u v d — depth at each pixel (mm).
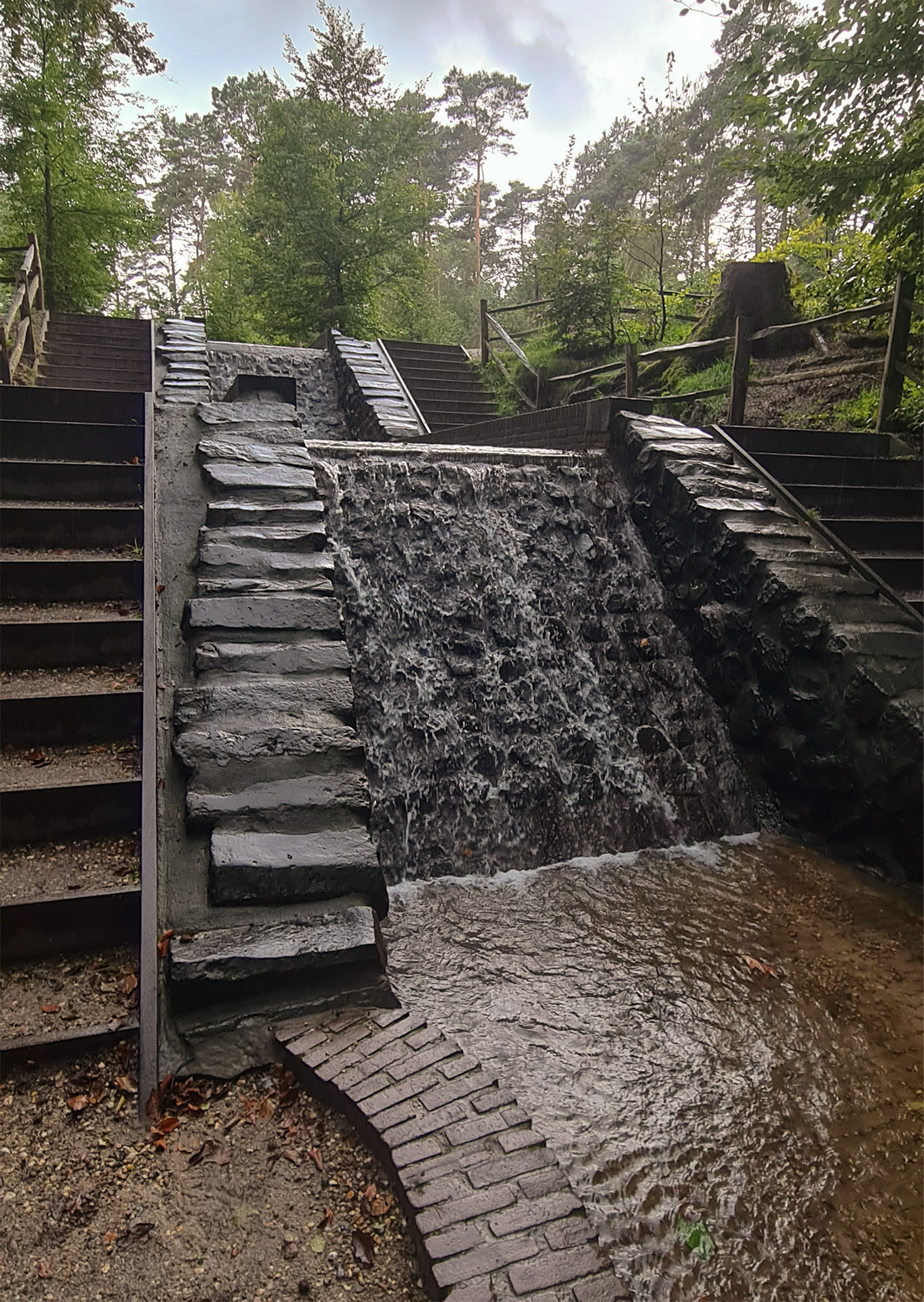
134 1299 1988
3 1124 2441
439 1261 2016
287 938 2984
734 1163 2697
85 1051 2678
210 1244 2141
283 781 3494
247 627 4109
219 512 4703
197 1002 2816
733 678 5844
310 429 12555
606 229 11914
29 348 9719
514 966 3801
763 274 11188
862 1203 2572
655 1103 2945
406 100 19719
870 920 4297
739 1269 2332
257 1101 2631
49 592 4500
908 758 4516
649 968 3811
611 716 5816
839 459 7414
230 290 20609
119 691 3914
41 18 13570
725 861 5062
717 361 10852
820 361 10227
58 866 3295
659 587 6594
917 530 6914
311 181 17125
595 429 7367
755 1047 3275
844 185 7316
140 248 15461
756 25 7137
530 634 5949
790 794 5445
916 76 6586
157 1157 2383
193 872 3199
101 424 5289
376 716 5230
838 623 5086
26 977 2953
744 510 6066
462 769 5238
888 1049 3287
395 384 12422
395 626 5605
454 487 6285
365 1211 2262
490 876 4891
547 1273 2004
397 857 4867
